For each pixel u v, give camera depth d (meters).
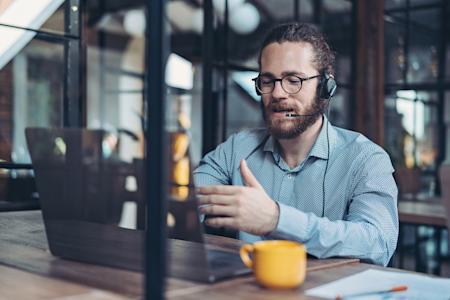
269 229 1.09
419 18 4.05
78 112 2.11
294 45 1.46
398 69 4.00
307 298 0.84
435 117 4.04
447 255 3.53
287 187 1.58
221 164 1.73
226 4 3.10
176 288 0.87
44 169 1.08
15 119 5.53
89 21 5.73
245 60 3.15
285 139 1.53
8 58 1.95
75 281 0.91
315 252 1.13
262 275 0.88
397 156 3.93
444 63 4.01
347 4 4.00
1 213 1.77
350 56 4.02
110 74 5.91
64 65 2.08
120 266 0.99
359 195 1.42
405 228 3.45
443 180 1.74
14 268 1.00
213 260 1.03
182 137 0.90
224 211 1.08
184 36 4.27
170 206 0.93
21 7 1.88
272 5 4.32
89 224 1.03
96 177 1.00
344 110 4.07
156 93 0.69
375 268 1.08
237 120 5.92
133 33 6.00
